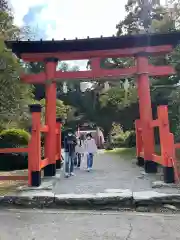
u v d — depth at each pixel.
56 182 7.41
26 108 9.96
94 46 8.60
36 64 18.81
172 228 4.14
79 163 10.91
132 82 16.31
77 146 10.74
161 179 7.25
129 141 22.56
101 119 29.16
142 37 8.34
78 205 5.53
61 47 8.58
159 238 3.75
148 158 8.42
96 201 5.50
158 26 13.45
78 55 8.76
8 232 4.11
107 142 24.05
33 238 3.85
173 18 13.12
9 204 5.64
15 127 12.09
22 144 10.95
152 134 8.48
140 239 3.73
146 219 4.65
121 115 25.38
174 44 8.63
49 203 5.58
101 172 9.27
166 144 6.60
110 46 8.62
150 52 8.66
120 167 10.43
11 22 11.53
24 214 5.08
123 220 4.62
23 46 8.47
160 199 5.38
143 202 5.38
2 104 9.11
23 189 6.30
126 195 5.57
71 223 4.50
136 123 10.70
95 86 25.84
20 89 9.26
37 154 6.67
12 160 10.57
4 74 8.52
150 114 8.55
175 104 12.66
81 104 31.34
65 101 31.66
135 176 8.16
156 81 15.29
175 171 6.53
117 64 15.73
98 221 4.58
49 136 8.43
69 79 8.66
